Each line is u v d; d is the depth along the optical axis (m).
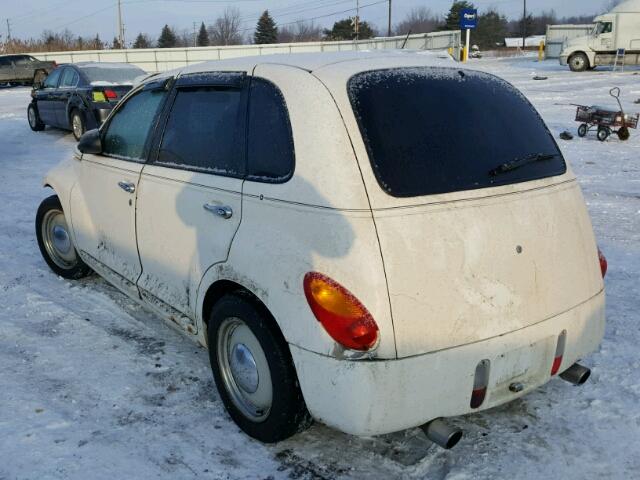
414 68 3.17
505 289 2.80
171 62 42.94
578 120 13.76
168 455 3.09
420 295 2.61
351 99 2.83
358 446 3.16
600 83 24.36
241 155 3.15
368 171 2.67
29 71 33.06
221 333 3.24
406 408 2.62
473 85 3.25
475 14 32.81
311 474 2.97
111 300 4.96
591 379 3.78
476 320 2.70
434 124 2.94
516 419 3.39
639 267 5.72
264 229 2.91
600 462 3.05
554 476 2.95
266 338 2.91
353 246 2.58
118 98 13.45
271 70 3.15
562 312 3.00
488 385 2.78
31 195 8.89
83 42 59.00
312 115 2.83
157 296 3.84
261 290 2.87
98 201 4.46
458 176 2.84
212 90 3.48
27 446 3.13
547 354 2.96
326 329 2.60
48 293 5.11
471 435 3.25
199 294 3.37
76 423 3.33
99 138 4.39
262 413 3.12
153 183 3.76
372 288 2.54
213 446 3.16
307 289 2.66
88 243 4.71
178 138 3.67
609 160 11.20
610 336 4.32
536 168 3.14
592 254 3.24
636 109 17.23
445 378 2.66
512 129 3.19
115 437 3.22
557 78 27.02
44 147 13.50
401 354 2.57
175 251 3.57
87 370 3.88
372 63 3.12
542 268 2.94
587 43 30.58
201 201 3.32
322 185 2.69
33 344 4.23
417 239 2.64
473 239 2.75
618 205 8.04
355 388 2.58
